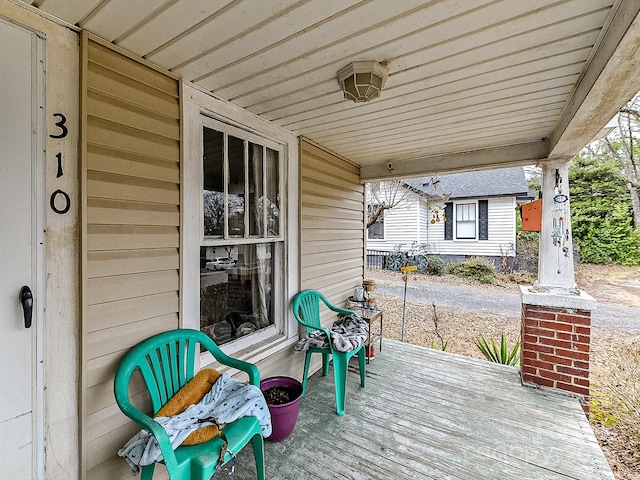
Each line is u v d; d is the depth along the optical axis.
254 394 1.57
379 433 2.08
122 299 1.48
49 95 1.25
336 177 3.44
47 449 1.23
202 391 1.65
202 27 1.30
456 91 1.88
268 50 1.47
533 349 2.74
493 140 2.85
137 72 1.53
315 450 1.91
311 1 1.13
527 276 8.59
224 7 1.17
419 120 2.37
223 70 1.67
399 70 1.65
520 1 1.13
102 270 1.40
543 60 1.52
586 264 9.44
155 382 1.54
